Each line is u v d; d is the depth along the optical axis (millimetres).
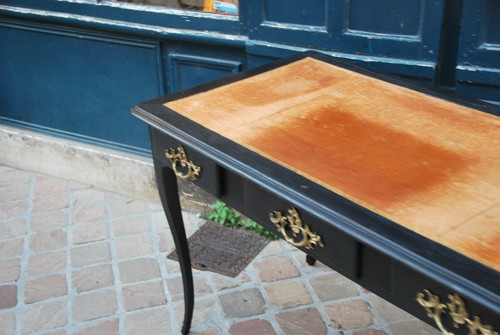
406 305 1727
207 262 3469
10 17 4086
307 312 3082
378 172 1946
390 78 2627
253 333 2967
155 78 3811
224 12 3426
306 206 1820
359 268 1845
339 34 3021
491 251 1554
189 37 3510
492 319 1475
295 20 3141
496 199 1774
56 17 3863
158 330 3018
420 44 2836
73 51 3990
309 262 3379
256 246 3584
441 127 2207
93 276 3396
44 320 3102
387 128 2217
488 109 2320
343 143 2127
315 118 2312
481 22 2619
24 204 4082
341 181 1907
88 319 3098
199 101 2512
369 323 2992
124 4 3682
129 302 3199
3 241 3711
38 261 3531
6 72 4328
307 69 2779
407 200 1794
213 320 3062
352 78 2654
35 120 4402
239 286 3279
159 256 3533
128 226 3818
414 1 2775
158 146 2537
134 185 4082
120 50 3824
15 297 3264
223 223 3777
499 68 2672
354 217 1732
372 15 2908
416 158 2016
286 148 2111
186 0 3525
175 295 3234
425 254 1562
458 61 2756
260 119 2328
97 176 4215
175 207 2738
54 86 4191
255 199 2143
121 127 4074
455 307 1555
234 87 2627
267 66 2828
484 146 2068
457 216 1706
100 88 4023
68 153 4258
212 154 2127
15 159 4523
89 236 3734
